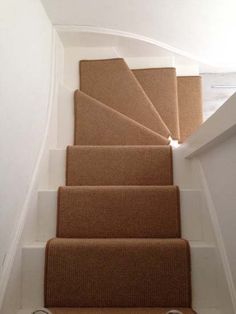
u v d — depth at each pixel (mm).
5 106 1021
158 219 1287
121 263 1107
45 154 1503
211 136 1030
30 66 1324
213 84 2539
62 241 1160
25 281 1110
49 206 1319
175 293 1086
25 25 1260
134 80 2145
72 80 2152
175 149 1530
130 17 1832
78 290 1094
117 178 1519
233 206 962
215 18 1806
